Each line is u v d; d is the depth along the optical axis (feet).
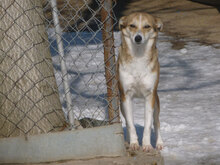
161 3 102.27
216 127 33.83
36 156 22.93
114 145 22.66
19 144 22.94
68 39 69.00
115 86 23.94
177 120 36.35
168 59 63.10
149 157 23.16
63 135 22.70
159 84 50.70
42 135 22.77
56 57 54.44
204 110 39.24
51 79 25.18
